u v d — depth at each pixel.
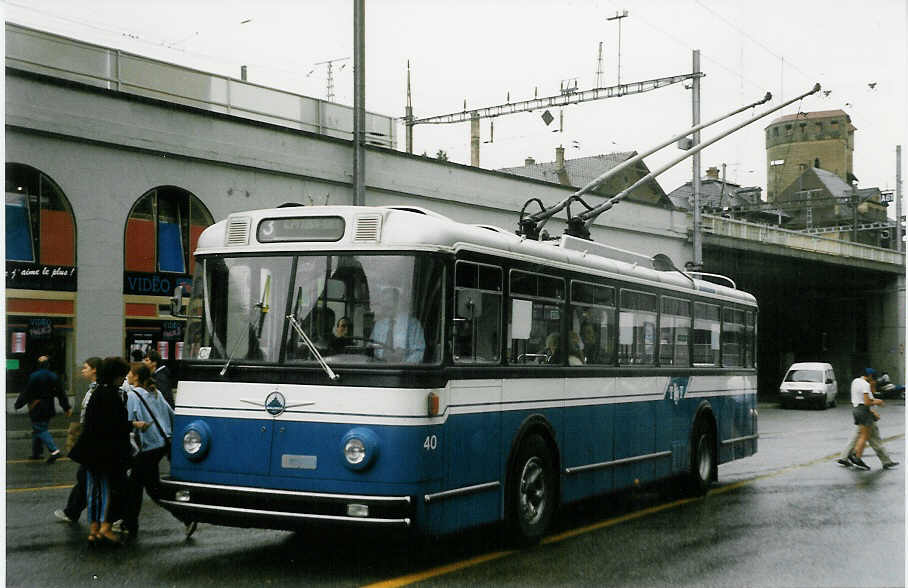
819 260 47.66
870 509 12.09
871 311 59.03
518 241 9.16
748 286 54.16
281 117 26.45
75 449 8.65
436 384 7.66
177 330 22.80
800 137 96.81
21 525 9.64
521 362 8.97
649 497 13.23
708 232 40.75
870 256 52.56
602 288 10.67
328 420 7.58
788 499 13.02
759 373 63.53
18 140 19.86
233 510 7.63
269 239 8.15
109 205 21.44
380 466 7.41
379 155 27.75
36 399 14.86
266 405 7.77
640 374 11.50
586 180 66.94
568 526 10.54
